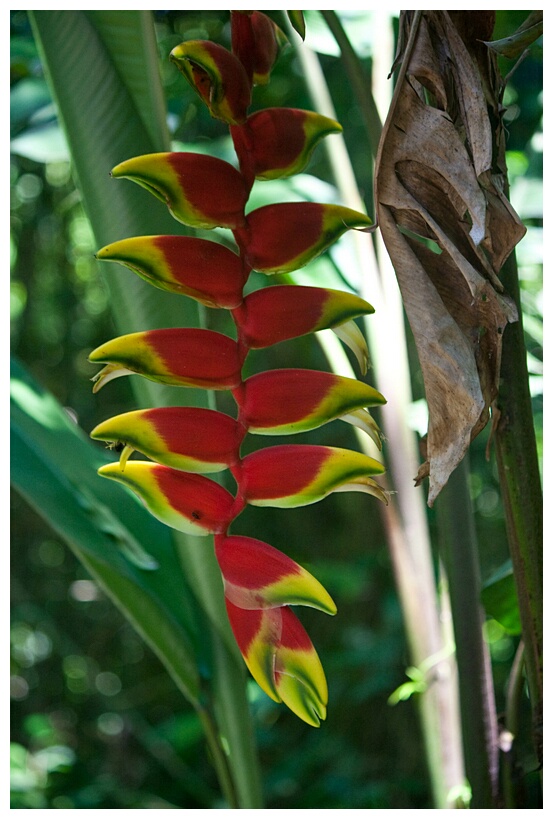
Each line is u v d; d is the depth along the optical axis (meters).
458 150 0.96
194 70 0.94
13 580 4.53
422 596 1.50
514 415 1.06
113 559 1.26
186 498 0.95
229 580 0.94
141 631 1.26
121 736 4.26
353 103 2.98
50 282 4.57
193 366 0.93
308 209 0.94
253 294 0.95
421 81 0.98
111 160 1.18
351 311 0.94
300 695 0.93
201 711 1.27
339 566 3.85
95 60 1.16
